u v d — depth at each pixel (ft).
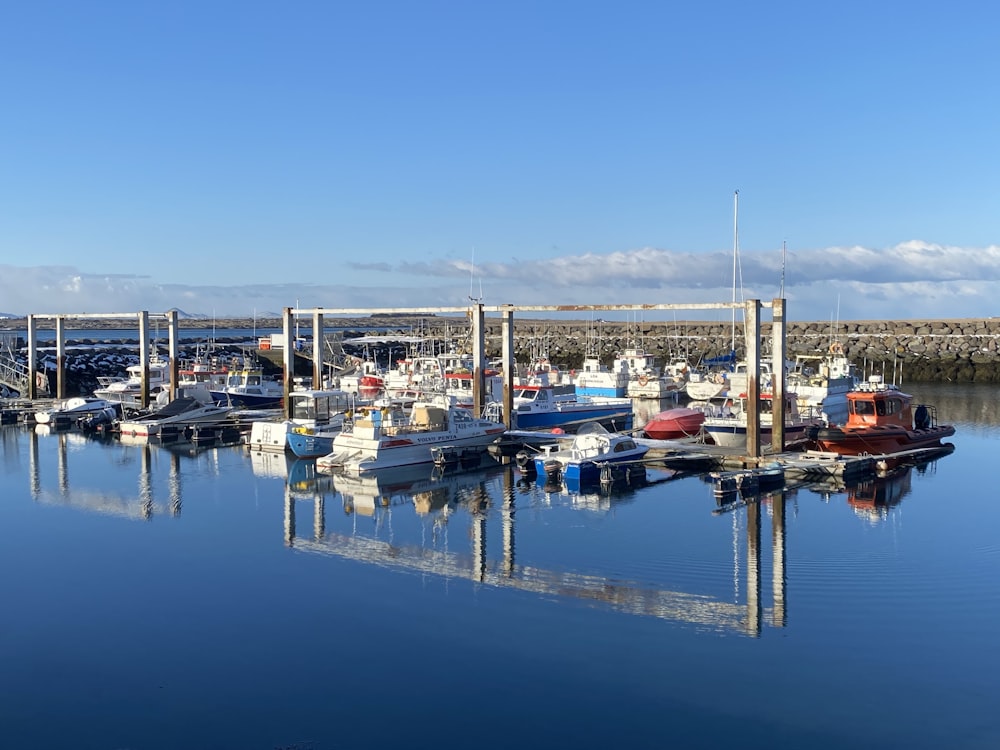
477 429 145.38
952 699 56.13
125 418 182.60
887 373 317.01
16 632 68.54
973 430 179.52
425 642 65.87
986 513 104.94
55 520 103.96
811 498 114.11
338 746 51.55
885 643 64.85
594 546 91.40
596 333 446.19
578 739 51.80
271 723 54.19
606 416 190.60
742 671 60.23
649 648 64.23
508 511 108.06
